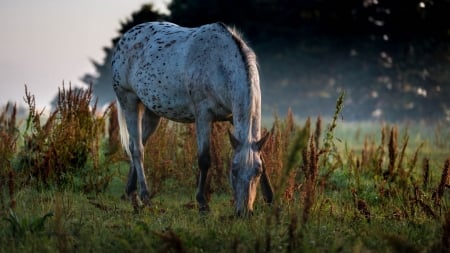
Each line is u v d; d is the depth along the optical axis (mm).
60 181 13688
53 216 10367
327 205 11352
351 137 29078
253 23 53938
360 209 11156
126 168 15828
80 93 14945
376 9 54281
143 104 13844
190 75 11922
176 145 14992
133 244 8883
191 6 53125
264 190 11336
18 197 11867
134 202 12094
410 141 26922
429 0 53125
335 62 54625
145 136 13906
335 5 54281
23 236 9336
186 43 12305
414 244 9289
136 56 13344
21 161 14086
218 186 14336
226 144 14406
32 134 14227
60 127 14211
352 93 54094
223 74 11375
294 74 54406
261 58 54375
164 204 12805
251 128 10852
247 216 10156
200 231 9641
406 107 52500
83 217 10781
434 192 11383
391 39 54375
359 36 54500
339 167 15523
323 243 9180
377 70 54000
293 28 54469
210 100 11758
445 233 8961
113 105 15969
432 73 53656
